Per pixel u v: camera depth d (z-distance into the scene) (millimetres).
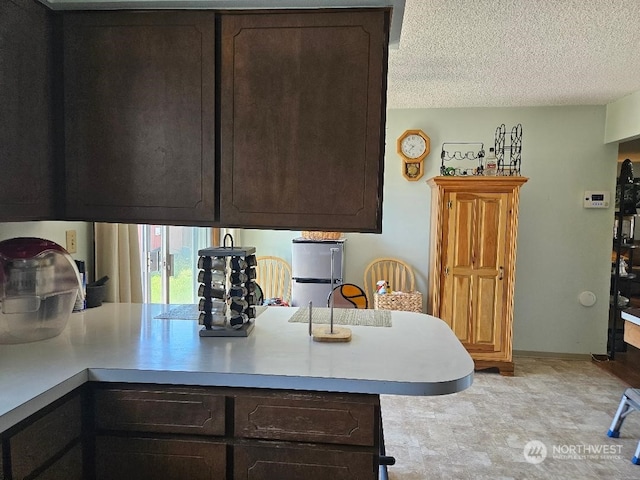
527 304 4363
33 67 1577
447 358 1457
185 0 1605
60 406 1262
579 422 2945
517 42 2652
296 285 4047
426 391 1253
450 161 4363
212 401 1341
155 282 3271
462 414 3059
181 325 1824
